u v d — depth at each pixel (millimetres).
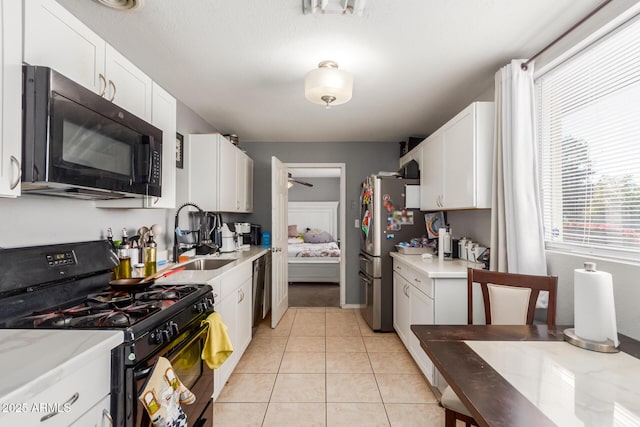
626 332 1348
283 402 2008
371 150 4188
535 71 1929
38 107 978
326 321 3562
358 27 1665
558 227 1842
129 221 2057
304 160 4191
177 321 1255
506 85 1931
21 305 1177
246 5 1489
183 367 1330
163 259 2412
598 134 1566
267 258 3682
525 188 1844
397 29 1682
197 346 1469
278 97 2662
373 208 3316
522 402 762
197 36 1758
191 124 2961
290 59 2018
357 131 3707
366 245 3574
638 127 1368
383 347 2855
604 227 1532
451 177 2480
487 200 2121
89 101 1162
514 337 1192
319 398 2053
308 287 5219
